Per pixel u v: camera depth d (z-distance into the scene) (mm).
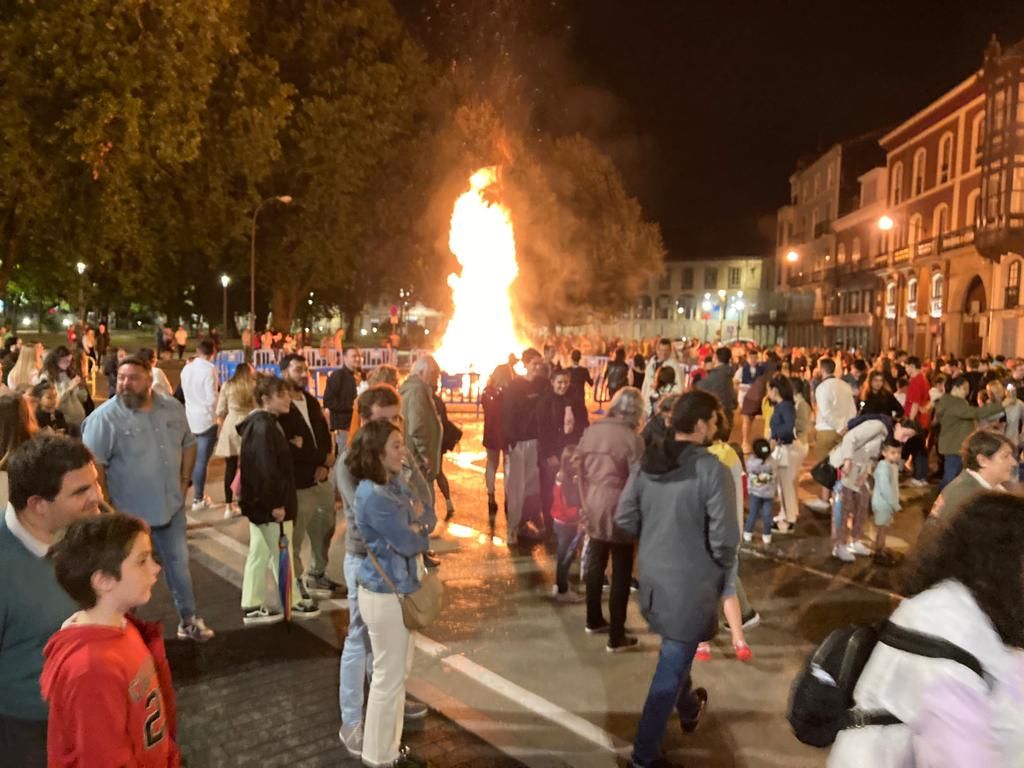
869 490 7754
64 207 20594
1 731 2713
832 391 9984
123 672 2225
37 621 2705
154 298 39594
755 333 76562
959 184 32156
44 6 18016
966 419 9930
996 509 1877
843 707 1923
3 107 17688
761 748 4340
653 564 3900
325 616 6094
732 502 3834
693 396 3994
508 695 4898
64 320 77188
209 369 9516
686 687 4348
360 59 30297
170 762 2473
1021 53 27297
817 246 54156
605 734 4449
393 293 36406
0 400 3492
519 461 8172
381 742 3938
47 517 2730
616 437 5414
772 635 5902
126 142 18828
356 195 31062
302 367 6672
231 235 26469
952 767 1658
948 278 34000
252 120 24406
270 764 4039
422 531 3900
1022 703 1727
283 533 5781
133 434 5164
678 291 84250
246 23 27797
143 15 19594
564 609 6363
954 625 1765
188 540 8164
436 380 7539
